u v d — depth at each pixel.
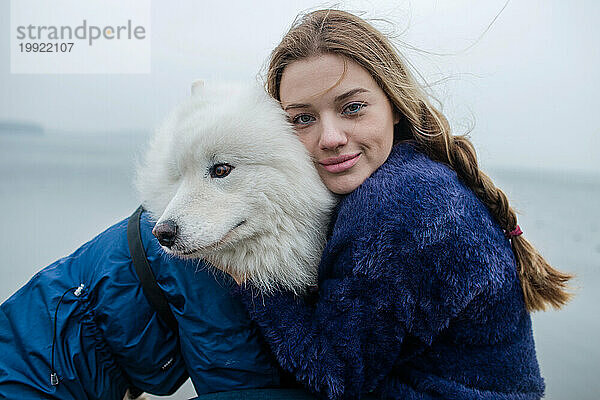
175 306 1.52
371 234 1.33
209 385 1.51
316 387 1.38
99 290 1.51
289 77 1.47
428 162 1.52
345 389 1.38
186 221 1.40
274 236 1.51
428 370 1.51
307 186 1.51
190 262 1.54
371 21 1.72
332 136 1.41
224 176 1.47
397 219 1.33
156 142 1.72
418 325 1.39
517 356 1.50
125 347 1.52
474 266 1.34
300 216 1.53
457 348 1.49
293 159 1.48
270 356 1.54
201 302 1.48
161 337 1.58
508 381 1.49
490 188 1.56
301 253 1.55
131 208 3.04
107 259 1.55
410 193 1.37
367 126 1.44
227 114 1.47
